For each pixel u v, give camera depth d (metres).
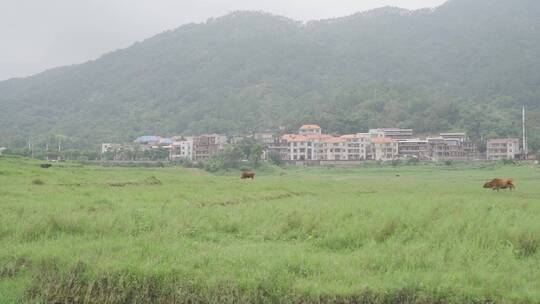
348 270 10.27
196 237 13.62
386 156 142.88
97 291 9.90
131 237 12.70
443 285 9.39
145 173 50.50
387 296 9.36
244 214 16.81
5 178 32.44
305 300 9.26
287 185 37.75
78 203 19.11
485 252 11.49
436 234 13.41
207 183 39.28
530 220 15.18
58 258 10.72
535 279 9.98
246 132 182.50
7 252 11.19
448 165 118.06
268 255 11.03
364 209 17.66
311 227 14.84
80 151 140.38
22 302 9.52
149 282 9.85
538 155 118.00
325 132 168.88
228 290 9.48
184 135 189.75
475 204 20.30
